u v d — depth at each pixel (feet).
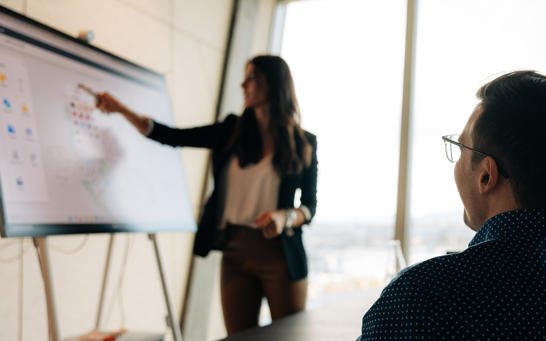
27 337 6.31
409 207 9.77
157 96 6.87
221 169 5.61
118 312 7.96
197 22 9.95
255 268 5.20
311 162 5.75
